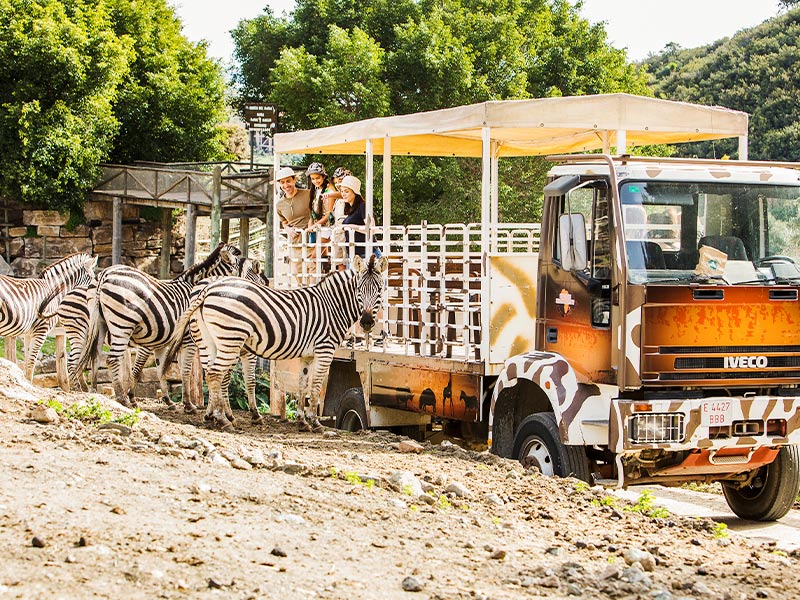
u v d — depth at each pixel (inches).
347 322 466.0
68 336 549.6
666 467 343.6
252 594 190.7
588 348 340.5
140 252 1318.9
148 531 222.4
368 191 507.2
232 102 1444.4
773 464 364.5
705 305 324.2
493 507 295.4
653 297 319.3
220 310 430.0
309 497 274.7
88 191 1248.8
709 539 288.2
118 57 1240.8
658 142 516.1
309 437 429.4
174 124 1392.7
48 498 240.2
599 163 342.0
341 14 1279.5
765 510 370.6
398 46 1177.4
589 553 250.5
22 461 274.1
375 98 1082.1
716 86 1833.2
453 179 1027.9
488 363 400.5
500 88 1154.0
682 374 323.3
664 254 329.4
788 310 333.4
